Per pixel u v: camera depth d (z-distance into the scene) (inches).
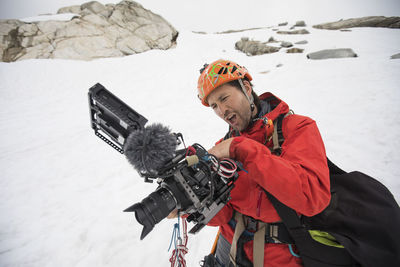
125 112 27.4
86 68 486.9
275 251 32.1
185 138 182.7
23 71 449.4
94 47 540.7
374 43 482.0
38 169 170.2
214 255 45.3
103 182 144.4
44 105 345.1
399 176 99.7
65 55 510.6
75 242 97.2
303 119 30.4
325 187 24.4
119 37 579.5
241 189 34.4
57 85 423.2
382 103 179.5
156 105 298.8
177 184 26.4
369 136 136.6
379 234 27.9
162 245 88.7
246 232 35.0
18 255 93.5
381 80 238.5
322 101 209.8
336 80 272.5
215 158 26.7
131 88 393.4
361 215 29.7
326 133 149.5
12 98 371.9
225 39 709.3
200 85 34.2
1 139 236.5
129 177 146.4
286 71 370.6
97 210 117.4
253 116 36.2
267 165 23.5
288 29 697.0
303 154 26.1
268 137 33.0
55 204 127.4
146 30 623.5
